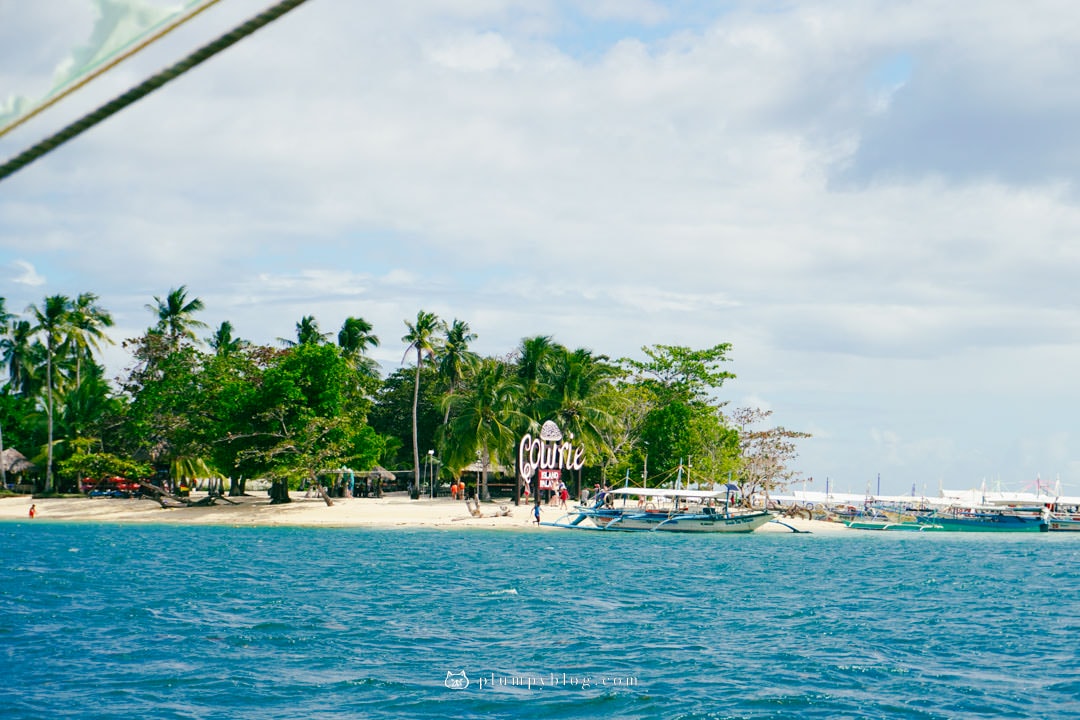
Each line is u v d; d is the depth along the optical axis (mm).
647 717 19344
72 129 2287
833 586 42594
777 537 76250
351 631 28188
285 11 2225
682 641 27438
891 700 20828
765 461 89250
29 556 49688
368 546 57688
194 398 74188
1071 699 21094
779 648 26609
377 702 20312
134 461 79688
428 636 27594
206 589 37062
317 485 78000
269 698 20453
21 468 86312
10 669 22734
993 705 20531
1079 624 31938
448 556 52656
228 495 96750
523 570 46125
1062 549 73938
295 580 40344
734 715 19438
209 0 2227
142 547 55406
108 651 24875
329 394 73688
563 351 84375
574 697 20812
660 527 72938
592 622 30516
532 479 79188
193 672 22641
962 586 43844
